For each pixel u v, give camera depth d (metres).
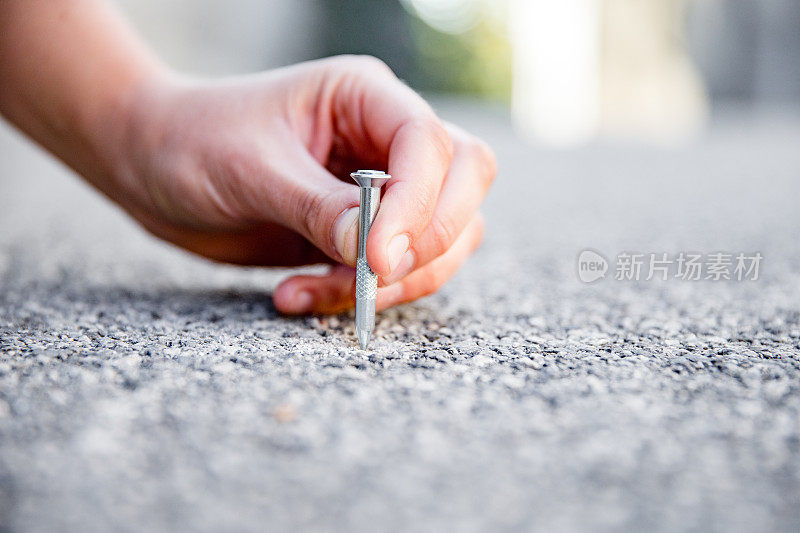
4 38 0.66
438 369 0.58
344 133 0.64
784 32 4.10
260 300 0.69
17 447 0.52
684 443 0.53
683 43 4.07
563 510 0.50
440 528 0.50
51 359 0.58
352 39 4.03
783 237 1.02
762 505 0.51
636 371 0.58
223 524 0.50
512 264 0.84
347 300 0.65
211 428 0.53
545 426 0.54
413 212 0.58
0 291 0.69
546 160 2.42
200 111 0.65
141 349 0.59
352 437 0.53
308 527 0.50
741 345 0.62
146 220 0.69
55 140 0.69
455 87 5.86
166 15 2.65
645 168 2.14
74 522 0.50
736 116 4.14
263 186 0.62
